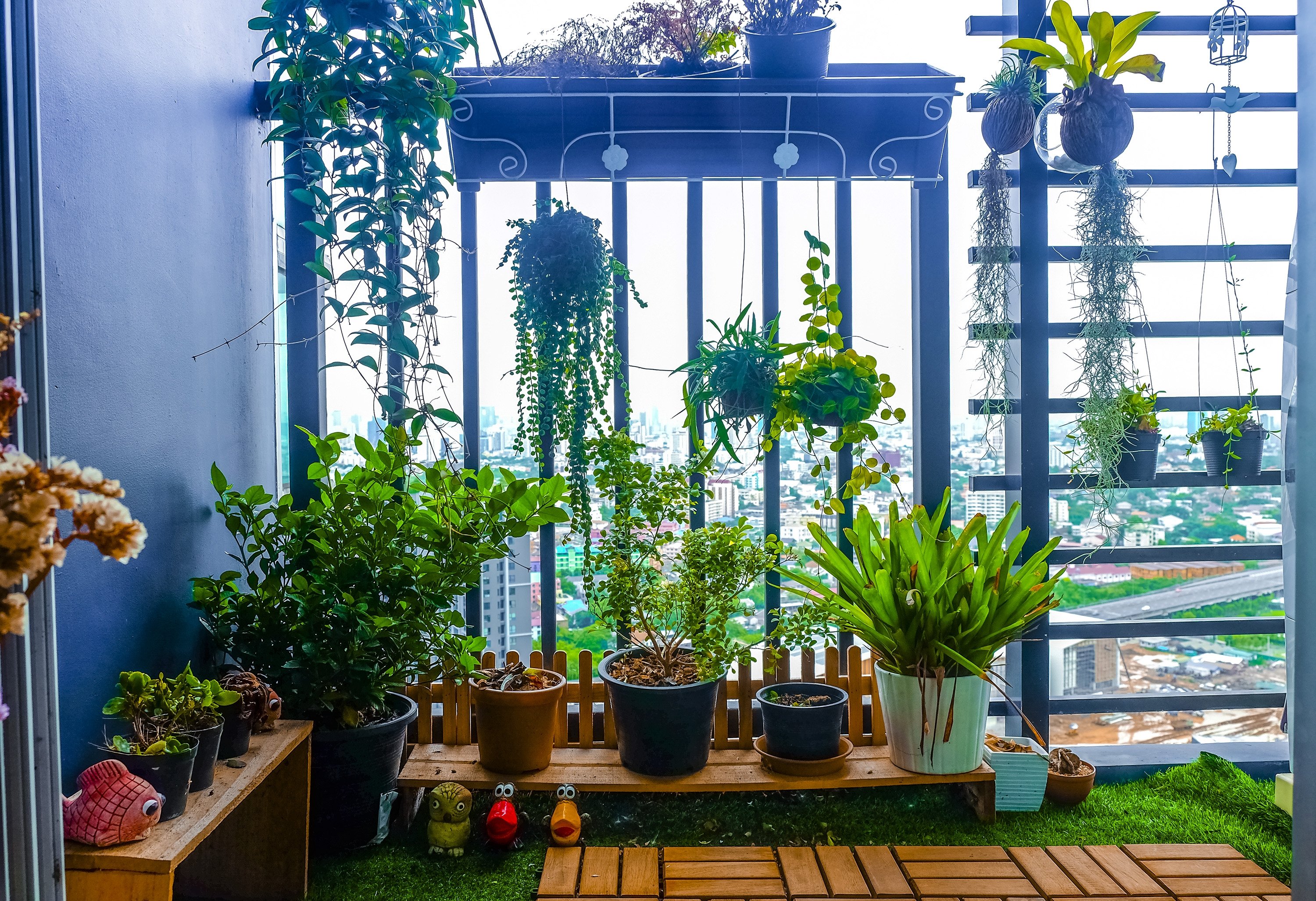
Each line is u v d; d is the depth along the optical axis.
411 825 2.41
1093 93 2.29
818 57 2.59
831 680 2.68
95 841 1.41
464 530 2.25
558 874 2.13
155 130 2.06
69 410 1.74
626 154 2.68
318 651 2.08
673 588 2.49
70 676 1.74
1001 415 2.80
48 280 1.67
